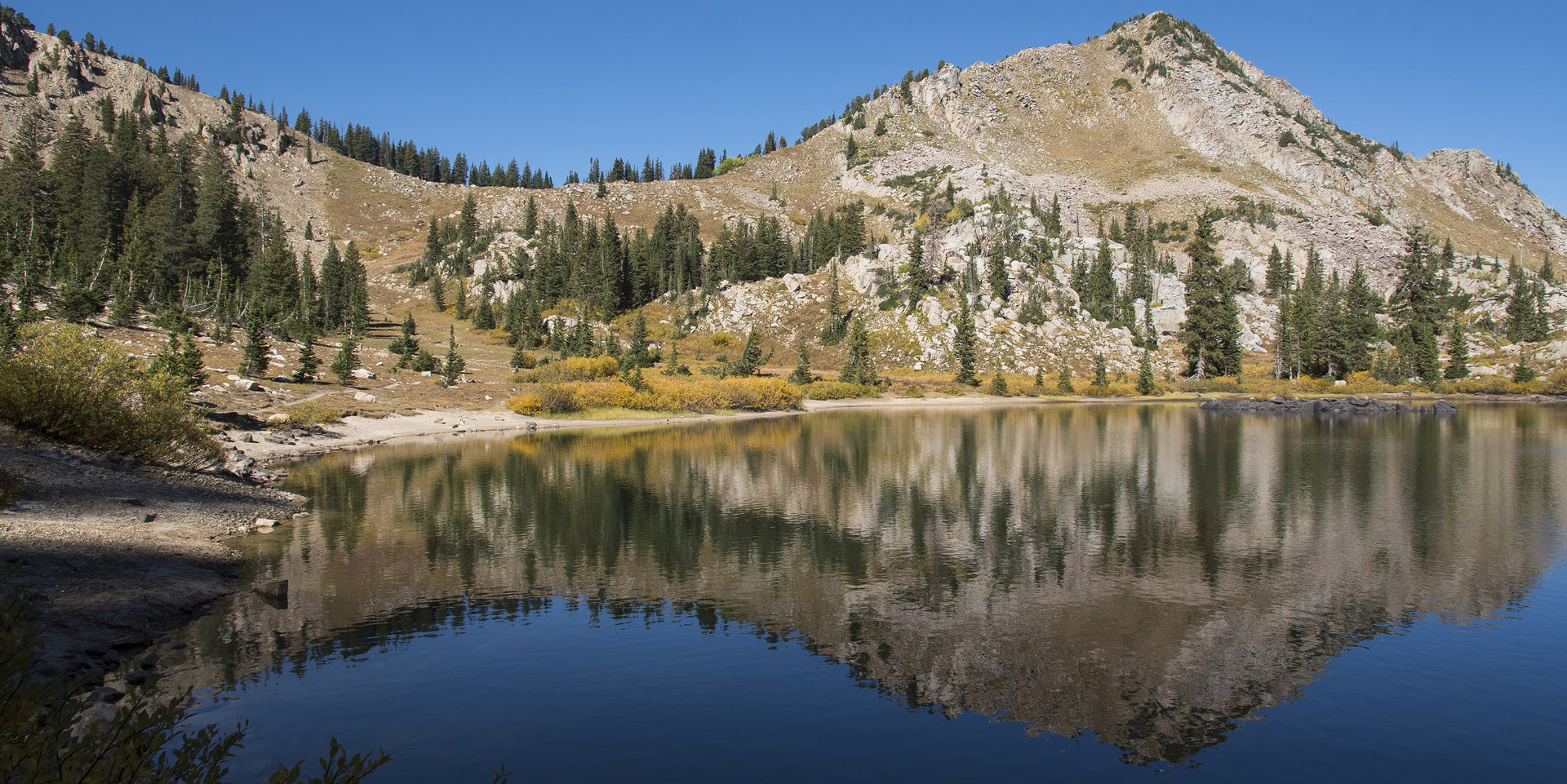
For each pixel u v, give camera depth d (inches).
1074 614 704.4
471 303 6117.1
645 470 1627.7
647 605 724.0
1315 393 4441.4
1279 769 431.2
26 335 1121.4
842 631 655.8
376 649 596.1
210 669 542.3
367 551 909.8
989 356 5000.0
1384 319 6072.8
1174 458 1803.6
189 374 1994.3
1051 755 443.2
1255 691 538.6
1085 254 6358.3
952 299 5438.0
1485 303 6422.2
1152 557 908.0
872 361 4653.1
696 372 4534.9
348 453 1867.6
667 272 6481.3
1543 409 3417.8
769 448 2046.0
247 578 783.1
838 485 1445.6
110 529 818.8
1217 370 4913.9
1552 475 1512.1
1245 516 1147.3
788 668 571.8
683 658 588.7
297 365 3137.3
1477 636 644.7
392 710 485.7
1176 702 520.7
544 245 6540.4
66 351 1097.4
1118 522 1107.3
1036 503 1254.3
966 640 637.3
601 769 414.3
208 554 832.3
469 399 2977.4
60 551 710.5
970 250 5900.6
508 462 1733.5
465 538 989.2
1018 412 3501.5
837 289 5743.1
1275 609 717.9
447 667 561.3
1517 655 601.9
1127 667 581.0
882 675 559.2
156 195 5098.4
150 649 572.1
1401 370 4758.9
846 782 407.2
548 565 869.2
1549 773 427.2
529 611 701.3
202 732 265.9
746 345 4928.6
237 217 5462.6
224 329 3344.0
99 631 567.5
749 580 814.5
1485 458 1755.7
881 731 470.9
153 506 957.8
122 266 3796.8
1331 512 1172.5
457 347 4790.8
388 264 7253.9
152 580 695.7
